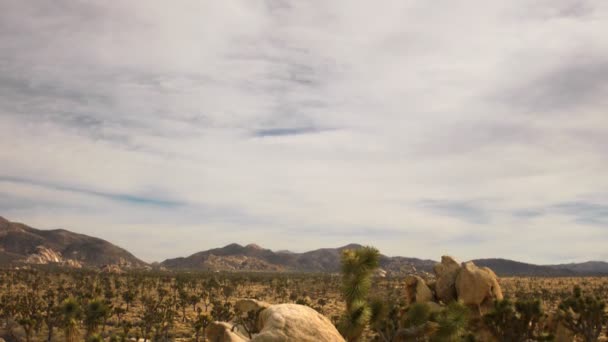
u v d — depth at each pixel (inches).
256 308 1039.0
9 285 6628.9
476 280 1625.2
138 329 3656.5
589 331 1574.8
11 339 3417.8
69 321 1969.7
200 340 3321.9
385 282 7091.5
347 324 784.9
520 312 1365.7
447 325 864.3
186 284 7603.4
